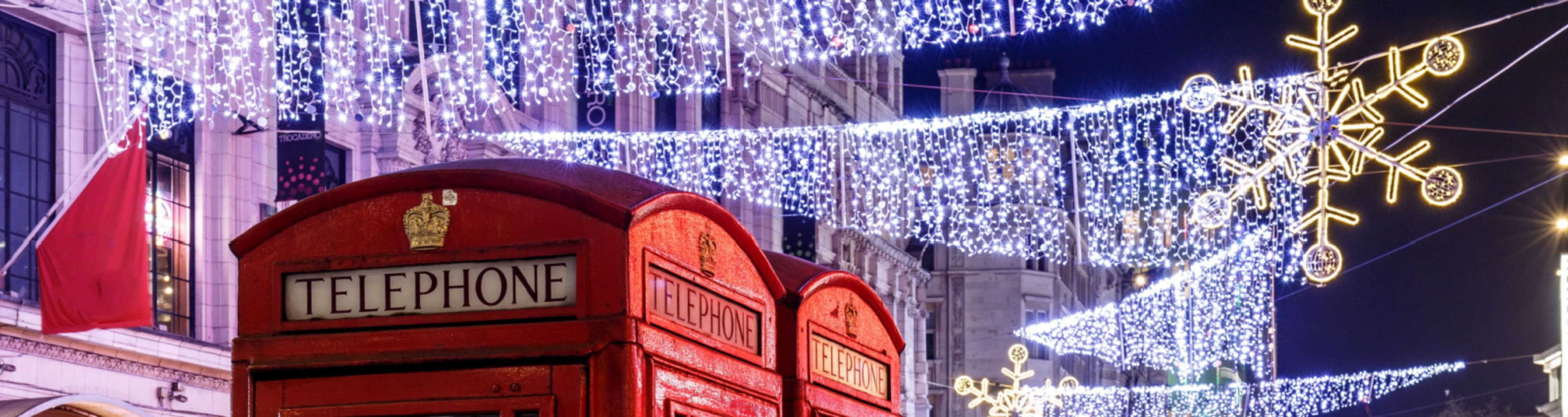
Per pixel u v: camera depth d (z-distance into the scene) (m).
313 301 5.80
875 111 50.81
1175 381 78.44
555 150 31.14
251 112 23.44
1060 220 62.41
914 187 53.09
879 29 50.44
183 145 23.50
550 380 5.54
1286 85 14.14
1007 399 39.53
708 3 37.34
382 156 26.36
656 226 5.88
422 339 5.66
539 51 28.19
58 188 21.02
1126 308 55.41
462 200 5.75
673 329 5.93
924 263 63.00
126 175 19.08
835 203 44.16
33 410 17.45
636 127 34.31
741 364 6.61
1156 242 40.19
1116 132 37.12
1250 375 59.50
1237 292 45.88
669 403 5.78
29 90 20.78
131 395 21.59
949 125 27.75
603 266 5.59
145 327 21.48
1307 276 13.98
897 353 9.58
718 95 39.34
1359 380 47.28
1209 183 30.31
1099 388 56.41
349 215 5.84
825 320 8.09
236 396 5.75
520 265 5.68
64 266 18.67
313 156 24.08
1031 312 62.88
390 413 5.63
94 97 21.45
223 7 23.50
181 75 23.03
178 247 23.22
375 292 5.76
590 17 33.97
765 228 40.78
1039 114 25.20
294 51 24.92
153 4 22.30
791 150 42.47
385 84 25.80
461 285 5.70
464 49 28.75
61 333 18.89
